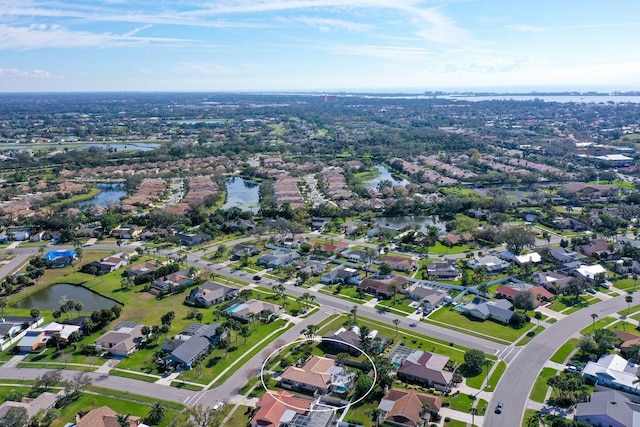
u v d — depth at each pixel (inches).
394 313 6953.7
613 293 7436.0
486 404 4822.8
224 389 5167.3
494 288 7731.3
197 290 7583.7
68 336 6186.0
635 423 4311.0
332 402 4975.4
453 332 6368.1
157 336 6274.6
